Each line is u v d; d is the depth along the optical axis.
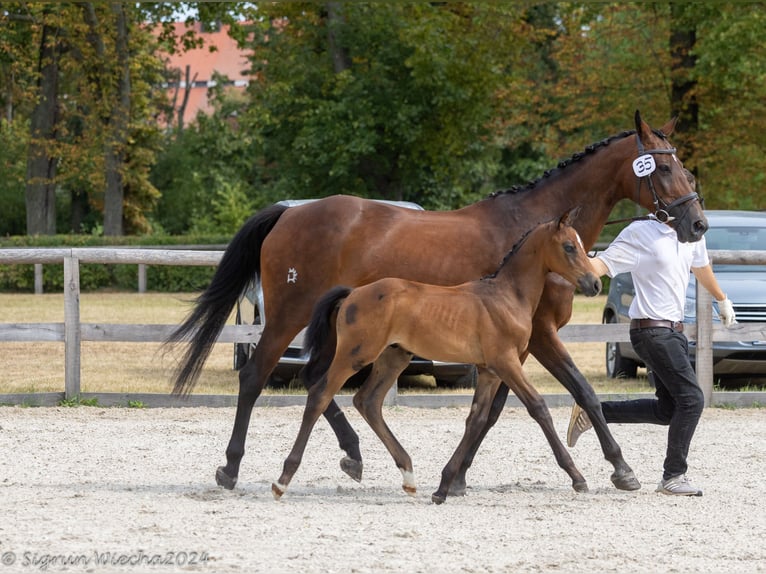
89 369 17.56
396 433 12.09
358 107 38.44
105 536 7.13
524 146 54.50
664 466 9.15
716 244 15.83
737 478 9.80
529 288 8.66
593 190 9.61
